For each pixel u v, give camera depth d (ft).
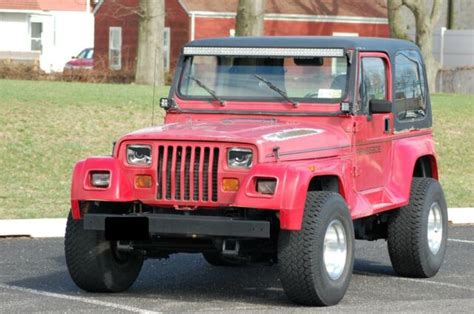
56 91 141.59
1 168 103.60
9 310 47.50
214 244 49.16
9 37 294.46
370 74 55.11
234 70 55.21
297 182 47.01
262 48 54.65
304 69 54.08
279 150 48.26
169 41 254.88
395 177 56.80
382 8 274.57
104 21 272.31
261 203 46.83
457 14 308.81
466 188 107.55
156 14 176.86
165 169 48.62
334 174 50.24
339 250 49.78
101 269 51.21
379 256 66.74
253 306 48.96
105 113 127.13
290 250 47.60
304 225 47.73
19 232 72.54
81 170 49.78
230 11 253.24
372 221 59.06
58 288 53.52
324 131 52.06
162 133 49.03
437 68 209.97
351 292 53.52
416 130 59.82
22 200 89.76
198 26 251.80
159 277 57.62
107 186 49.24
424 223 57.52
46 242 69.97
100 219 48.88
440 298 52.19
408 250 57.41
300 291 48.11
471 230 80.53
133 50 266.16
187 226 47.75
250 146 47.65
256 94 54.60
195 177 48.34
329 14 265.34
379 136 55.47
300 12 261.65
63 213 83.61
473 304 50.39
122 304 49.24
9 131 114.93
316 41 54.13
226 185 47.83
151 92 146.72
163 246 50.62
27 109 124.26
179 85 55.93
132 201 49.42
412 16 283.79
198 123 52.90
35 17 296.92
